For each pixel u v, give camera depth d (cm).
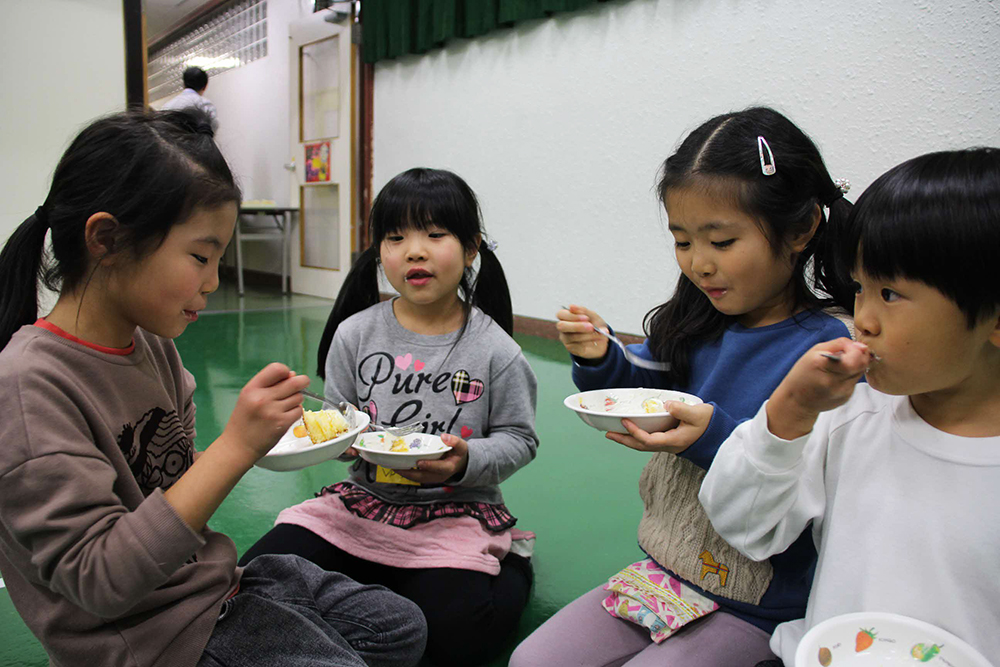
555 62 321
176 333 72
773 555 80
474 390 117
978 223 52
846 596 65
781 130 79
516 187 349
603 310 316
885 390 60
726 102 259
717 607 86
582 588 125
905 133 213
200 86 461
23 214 269
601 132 305
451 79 377
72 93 272
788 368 83
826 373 57
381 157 438
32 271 72
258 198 585
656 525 92
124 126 68
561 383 259
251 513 151
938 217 53
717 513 71
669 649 82
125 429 72
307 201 509
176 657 69
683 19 269
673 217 81
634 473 177
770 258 78
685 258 83
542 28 324
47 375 64
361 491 117
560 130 323
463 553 106
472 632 100
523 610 117
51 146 271
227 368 279
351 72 445
